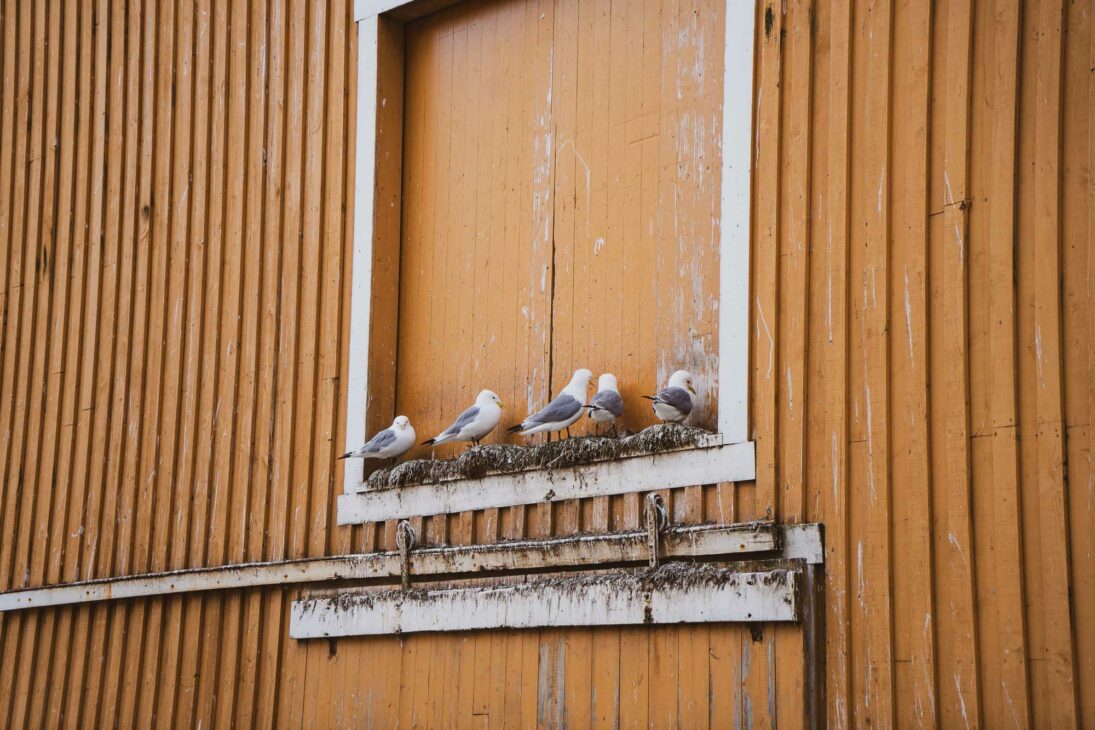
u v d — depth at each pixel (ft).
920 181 22.50
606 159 28.55
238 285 33.32
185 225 34.78
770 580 22.91
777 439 23.66
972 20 22.24
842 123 23.63
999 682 20.53
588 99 29.09
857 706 21.98
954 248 21.95
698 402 25.96
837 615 22.41
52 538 36.14
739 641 23.38
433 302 30.99
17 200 39.01
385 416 30.76
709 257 26.45
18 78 39.65
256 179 33.50
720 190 26.48
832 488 22.85
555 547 26.18
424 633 28.27
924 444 21.86
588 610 25.34
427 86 32.04
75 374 36.63
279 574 30.81
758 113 24.94
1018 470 20.77
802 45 24.44
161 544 33.55
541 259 29.27
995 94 21.80
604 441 25.98
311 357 31.63
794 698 22.43
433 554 28.22
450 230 31.01
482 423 27.96
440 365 30.55
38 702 35.17
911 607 21.67
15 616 36.45
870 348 22.79
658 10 28.19
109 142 37.11
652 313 27.17
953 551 21.31
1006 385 21.07
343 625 29.45
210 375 33.53
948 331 21.88
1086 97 20.79
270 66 33.73
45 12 39.22
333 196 31.96
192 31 35.58
